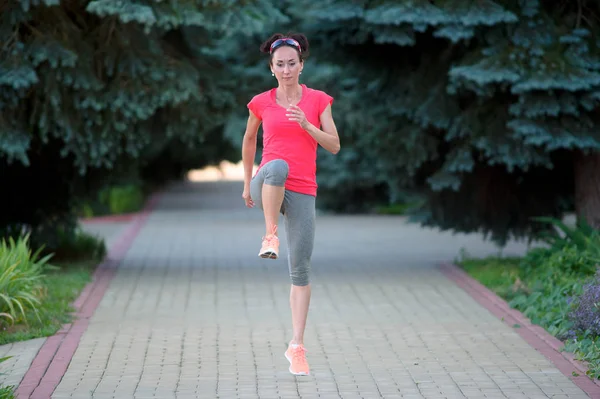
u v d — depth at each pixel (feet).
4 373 31.07
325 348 36.55
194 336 38.81
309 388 30.30
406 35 52.49
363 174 115.75
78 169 60.70
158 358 34.53
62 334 38.73
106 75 54.39
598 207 56.54
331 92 99.55
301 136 30.60
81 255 66.39
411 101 55.93
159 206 138.51
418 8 51.85
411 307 46.57
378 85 58.29
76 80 52.08
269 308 46.39
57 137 53.26
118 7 49.78
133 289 52.60
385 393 29.71
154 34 55.21
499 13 51.13
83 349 36.04
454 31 51.16
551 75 50.55
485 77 50.80
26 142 52.39
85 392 29.53
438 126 54.65
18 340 37.22
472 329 40.45
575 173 57.77
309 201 30.89
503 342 37.52
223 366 33.30
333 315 44.27
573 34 52.13
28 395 28.99
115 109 52.75
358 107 66.18
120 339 37.99
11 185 60.95
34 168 60.29
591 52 52.65
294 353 31.78
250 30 53.01
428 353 35.65
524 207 60.80
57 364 33.22
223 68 59.57
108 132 53.72
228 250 76.95
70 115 53.06
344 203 122.62
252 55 88.74
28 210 62.08
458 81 52.49
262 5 55.01
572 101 51.08
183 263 66.28
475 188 60.13
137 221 110.32
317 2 55.42
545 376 31.81
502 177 59.93
